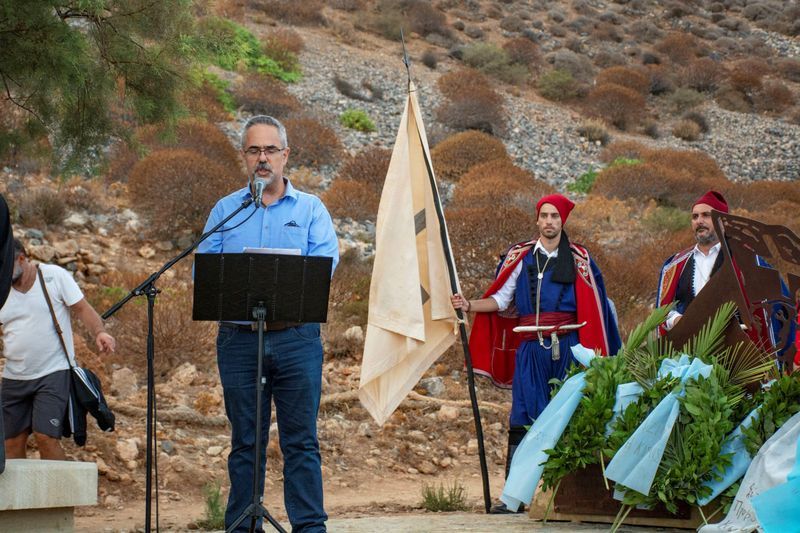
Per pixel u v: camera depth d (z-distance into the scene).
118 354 10.80
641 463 5.16
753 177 32.19
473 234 13.53
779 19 55.53
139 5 8.66
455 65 38.00
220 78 26.89
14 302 6.23
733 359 5.57
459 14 46.38
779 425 5.09
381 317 6.89
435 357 7.22
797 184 27.81
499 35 45.09
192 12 9.23
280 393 4.82
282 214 4.96
